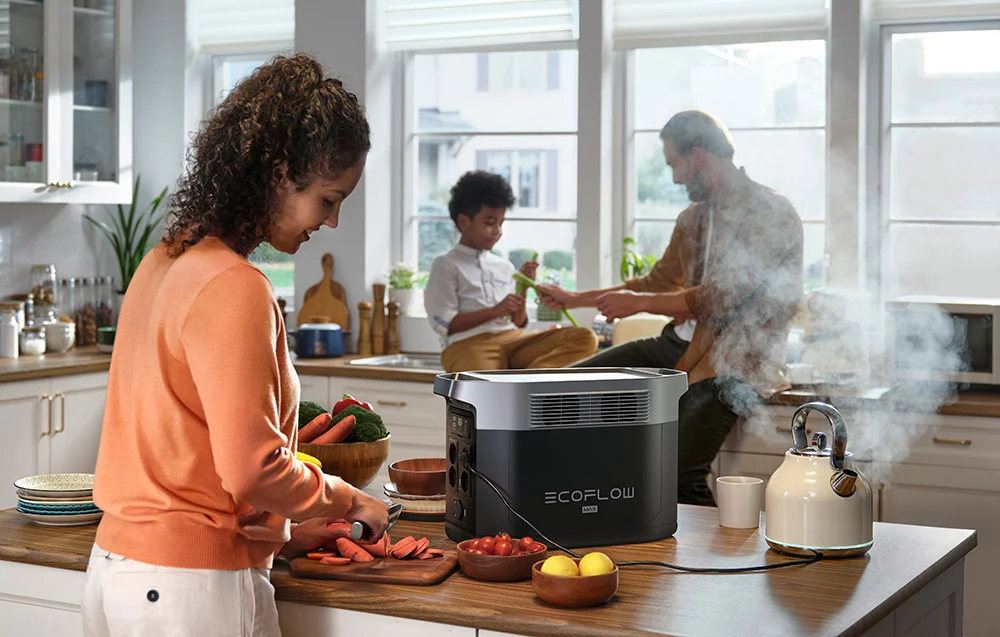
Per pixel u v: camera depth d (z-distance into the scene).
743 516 2.02
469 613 1.52
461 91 4.83
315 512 1.52
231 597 1.46
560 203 4.67
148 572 1.43
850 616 1.50
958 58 4.00
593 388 1.85
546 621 1.48
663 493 1.93
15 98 4.27
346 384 4.33
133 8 5.10
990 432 3.34
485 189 4.18
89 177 4.57
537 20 4.53
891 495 3.48
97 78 4.59
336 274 4.85
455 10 4.69
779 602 1.56
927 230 4.07
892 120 4.10
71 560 1.78
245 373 1.38
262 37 5.00
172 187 5.07
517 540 1.75
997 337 3.43
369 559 1.73
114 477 1.49
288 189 1.50
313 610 1.65
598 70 4.34
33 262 4.70
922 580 1.71
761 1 4.13
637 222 4.53
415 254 4.99
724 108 4.34
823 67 4.15
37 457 4.04
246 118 1.46
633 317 4.22
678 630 1.44
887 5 4.00
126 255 5.00
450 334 4.19
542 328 4.55
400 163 4.96
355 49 4.75
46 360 4.26
